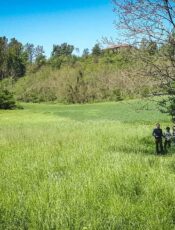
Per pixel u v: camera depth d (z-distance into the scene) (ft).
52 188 30.60
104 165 40.29
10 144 69.05
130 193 29.91
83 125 123.65
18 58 612.29
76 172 38.60
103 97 369.30
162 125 117.80
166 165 41.09
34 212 25.53
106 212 25.48
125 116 184.96
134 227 23.31
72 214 24.63
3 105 318.04
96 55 457.68
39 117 203.21
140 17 45.88
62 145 65.36
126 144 69.36
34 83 460.96
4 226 24.07
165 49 45.57
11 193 30.27
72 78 400.26
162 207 26.35
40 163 44.70
